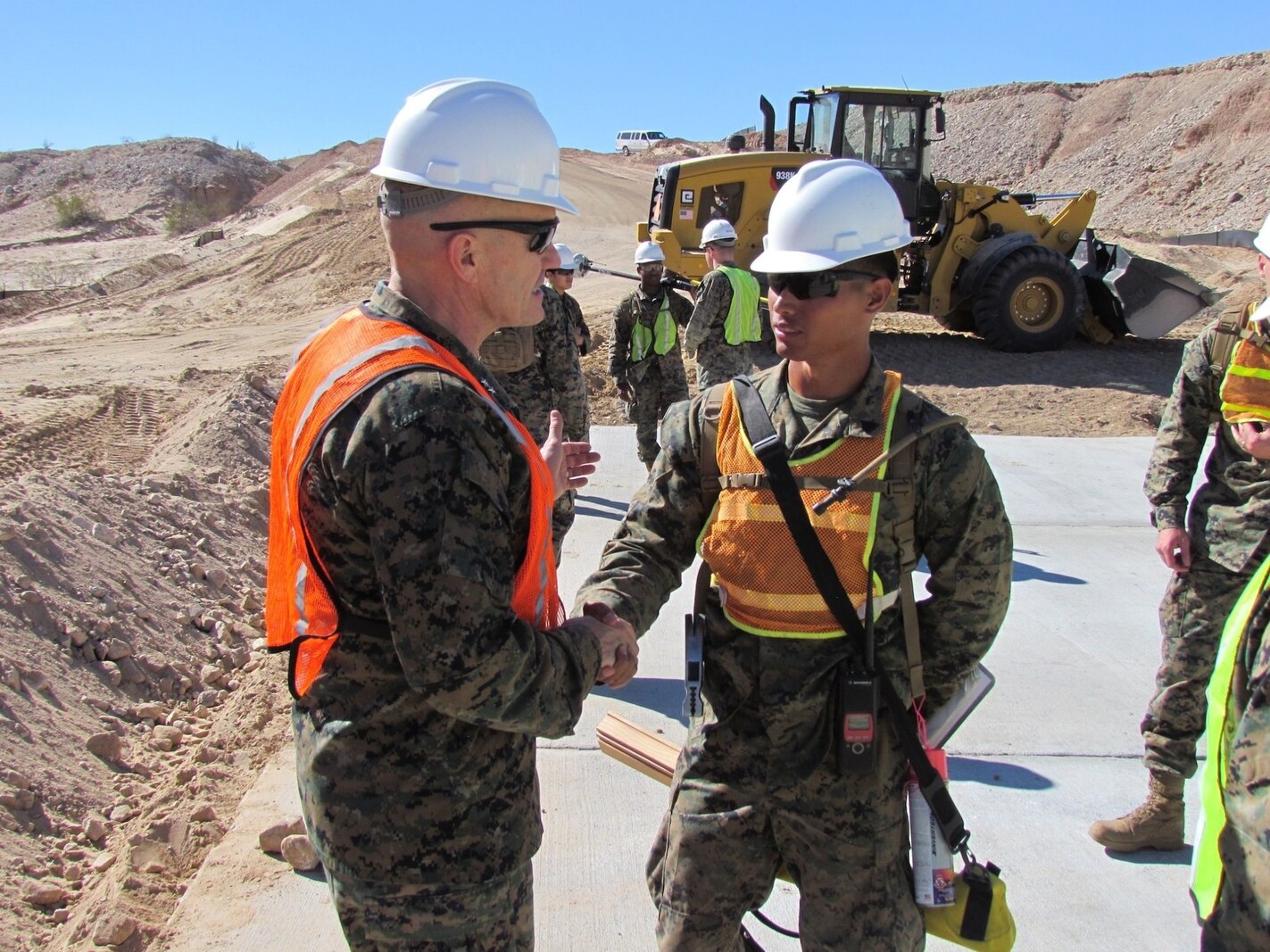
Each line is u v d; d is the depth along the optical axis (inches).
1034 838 132.4
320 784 63.7
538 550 66.0
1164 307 545.6
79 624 181.0
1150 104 2185.0
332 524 61.2
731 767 79.6
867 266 75.5
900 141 527.2
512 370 184.5
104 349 659.4
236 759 158.2
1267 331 104.9
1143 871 125.9
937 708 80.7
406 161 64.2
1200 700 121.1
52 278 1157.7
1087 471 313.0
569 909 117.9
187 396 456.1
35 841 133.5
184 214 1774.1
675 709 163.0
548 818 135.0
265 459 323.0
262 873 121.7
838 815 76.1
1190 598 118.1
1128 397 453.7
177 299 937.5
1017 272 527.2
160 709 173.8
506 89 65.9
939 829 77.4
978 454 76.2
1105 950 112.7
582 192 1434.5
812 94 541.3
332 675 63.5
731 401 80.4
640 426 285.7
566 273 230.1
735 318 243.8
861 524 74.8
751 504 77.9
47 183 2463.1
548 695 63.3
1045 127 2347.4
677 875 80.7
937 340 590.9
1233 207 1596.9
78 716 161.8
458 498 58.6
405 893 63.0
